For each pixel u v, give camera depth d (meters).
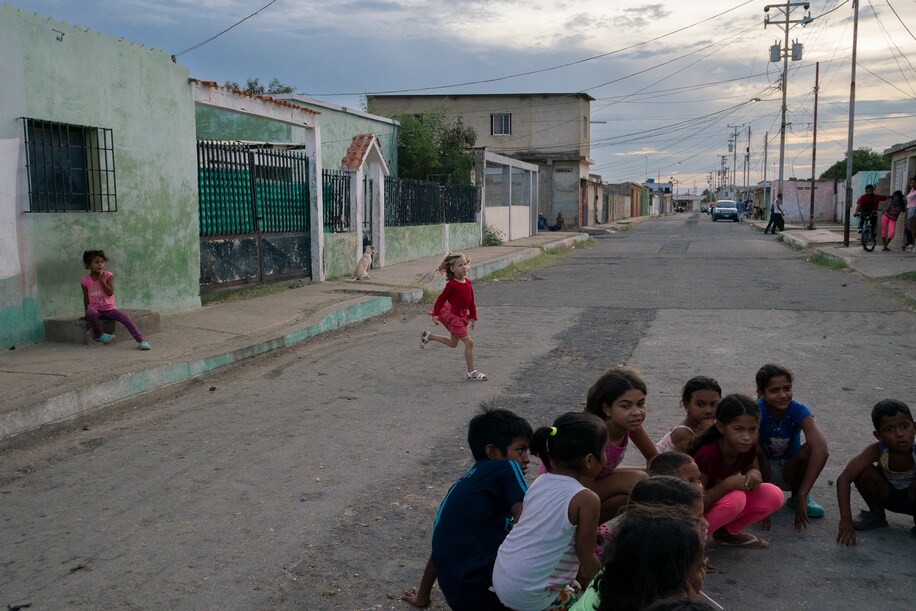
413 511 5.02
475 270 18.27
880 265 17.72
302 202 14.74
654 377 8.46
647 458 4.72
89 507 5.09
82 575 4.18
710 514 4.28
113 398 7.31
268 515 4.96
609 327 11.65
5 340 8.47
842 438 6.26
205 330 10.05
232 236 12.79
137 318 9.38
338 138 22.44
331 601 3.93
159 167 10.72
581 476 3.45
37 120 8.70
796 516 4.77
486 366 9.13
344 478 5.58
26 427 6.39
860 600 3.90
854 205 41.84
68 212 9.24
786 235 30.09
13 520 4.89
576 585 3.59
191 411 7.30
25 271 8.67
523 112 42.62
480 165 27.20
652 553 2.24
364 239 17.67
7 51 8.29
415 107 42.66
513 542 3.33
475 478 3.60
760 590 4.01
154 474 5.68
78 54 9.24
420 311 13.28
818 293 14.54
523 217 32.84
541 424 6.81
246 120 19.17
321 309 11.79
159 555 4.41
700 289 15.63
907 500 4.57
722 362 9.12
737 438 4.24
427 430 6.70
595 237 38.31
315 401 7.64
